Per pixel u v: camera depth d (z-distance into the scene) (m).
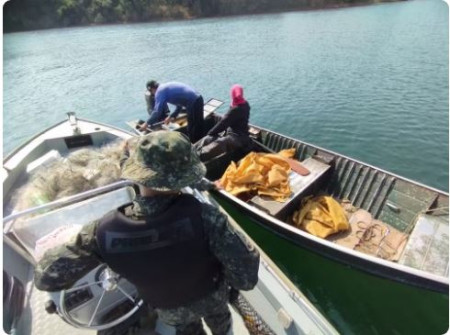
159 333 1.85
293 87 11.20
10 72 16.33
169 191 1.09
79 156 3.08
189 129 5.34
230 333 1.73
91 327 1.69
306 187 3.98
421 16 23.83
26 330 1.94
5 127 10.11
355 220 4.03
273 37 21.20
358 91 10.22
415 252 2.99
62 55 19.80
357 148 7.14
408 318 3.35
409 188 3.83
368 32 19.53
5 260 2.10
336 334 1.71
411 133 7.47
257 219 3.78
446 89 9.75
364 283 3.36
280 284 2.01
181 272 1.13
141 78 14.03
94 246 1.12
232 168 4.34
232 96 4.63
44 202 2.42
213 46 19.81
